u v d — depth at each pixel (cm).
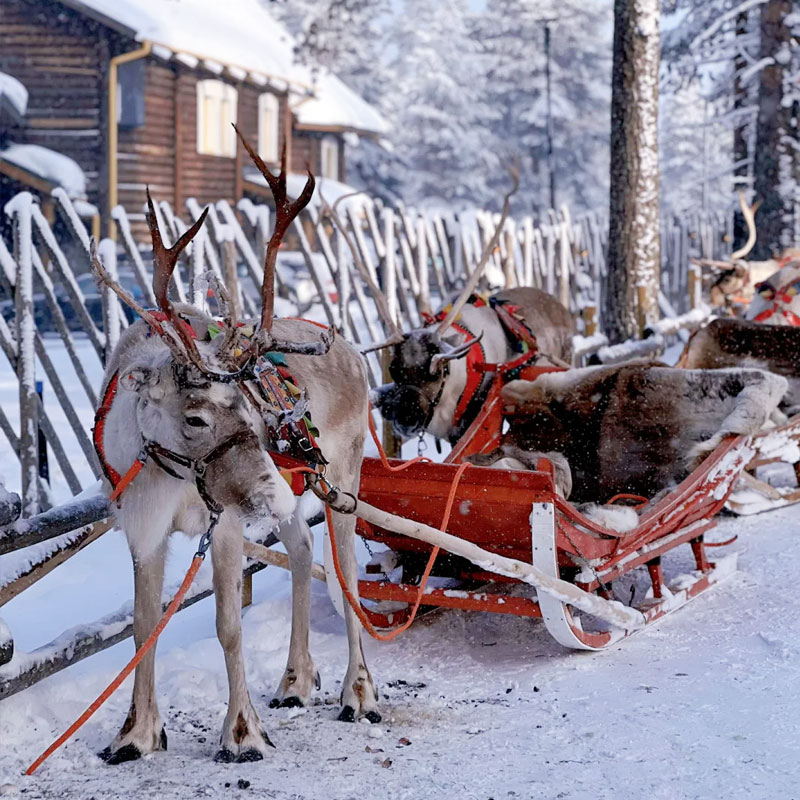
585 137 7444
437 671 572
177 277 847
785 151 1741
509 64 7569
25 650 567
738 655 570
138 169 2983
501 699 529
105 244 814
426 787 429
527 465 685
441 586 663
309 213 1080
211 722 501
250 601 662
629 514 605
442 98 7188
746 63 2191
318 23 3669
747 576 704
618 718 495
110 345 816
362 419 560
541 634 621
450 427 791
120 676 427
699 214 2334
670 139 8225
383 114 7106
